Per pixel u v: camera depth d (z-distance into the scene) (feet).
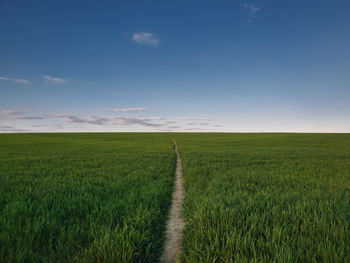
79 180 24.72
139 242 9.71
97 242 9.47
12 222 11.78
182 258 9.83
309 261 8.29
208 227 11.18
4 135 155.94
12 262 8.32
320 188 21.24
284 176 27.63
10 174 27.91
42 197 17.19
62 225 11.71
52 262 8.43
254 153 58.03
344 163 40.34
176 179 29.37
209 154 55.57
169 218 15.15
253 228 10.76
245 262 8.02
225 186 21.68
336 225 11.21
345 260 7.94
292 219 12.01
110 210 13.84
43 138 131.95
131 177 26.48
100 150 65.82
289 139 125.18
